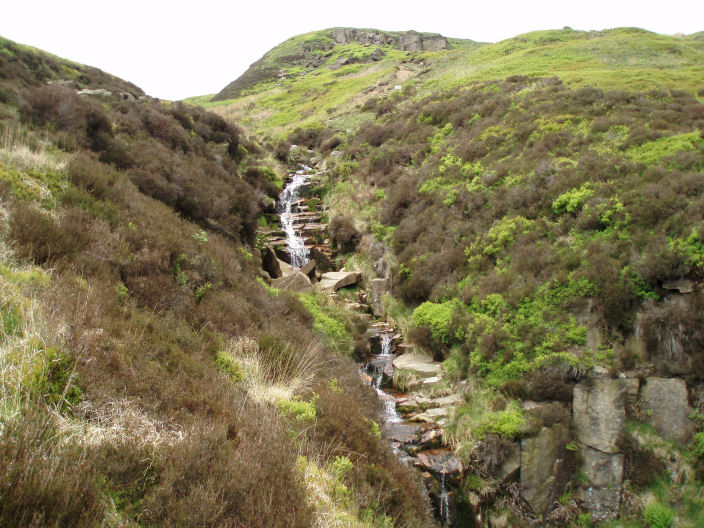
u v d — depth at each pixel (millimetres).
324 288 15797
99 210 8891
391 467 6461
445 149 19906
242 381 6719
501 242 12617
